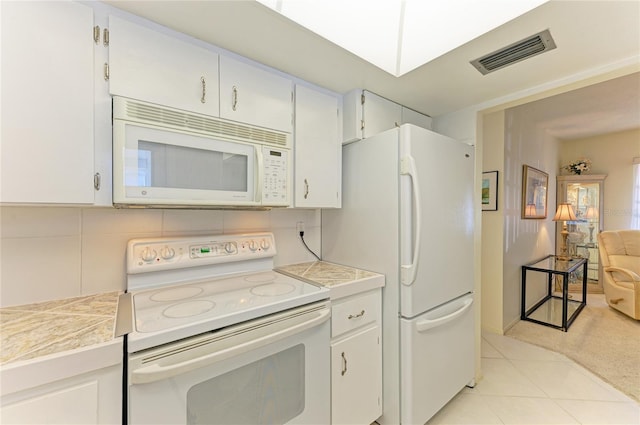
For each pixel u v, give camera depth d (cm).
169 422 90
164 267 137
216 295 127
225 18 114
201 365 93
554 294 427
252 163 142
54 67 96
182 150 121
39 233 116
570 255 442
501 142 296
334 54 141
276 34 125
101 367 81
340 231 195
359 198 181
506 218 305
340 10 110
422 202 155
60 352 76
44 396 74
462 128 215
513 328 309
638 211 416
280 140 153
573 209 461
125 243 135
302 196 164
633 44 133
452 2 107
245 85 141
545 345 267
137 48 112
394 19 116
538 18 115
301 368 126
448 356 176
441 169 168
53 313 105
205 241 151
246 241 165
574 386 205
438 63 150
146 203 112
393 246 161
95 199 104
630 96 288
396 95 190
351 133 182
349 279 155
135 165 110
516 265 328
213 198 129
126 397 85
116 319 99
